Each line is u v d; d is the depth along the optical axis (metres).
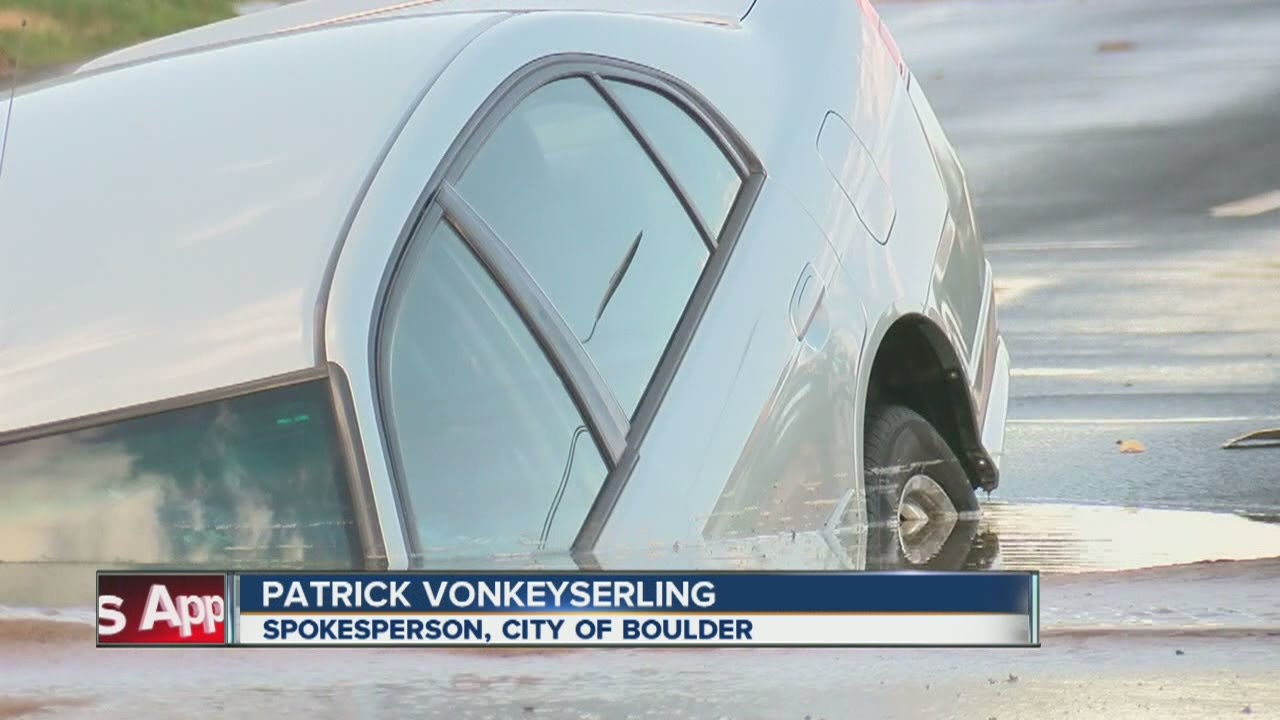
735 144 13.92
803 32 16.22
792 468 12.23
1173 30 59.34
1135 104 50.03
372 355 9.60
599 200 12.05
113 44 42.66
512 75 11.96
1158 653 10.52
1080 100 51.12
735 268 12.87
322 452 9.31
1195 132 46.41
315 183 10.34
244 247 9.97
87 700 7.74
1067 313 31.31
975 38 60.31
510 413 10.28
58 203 10.45
